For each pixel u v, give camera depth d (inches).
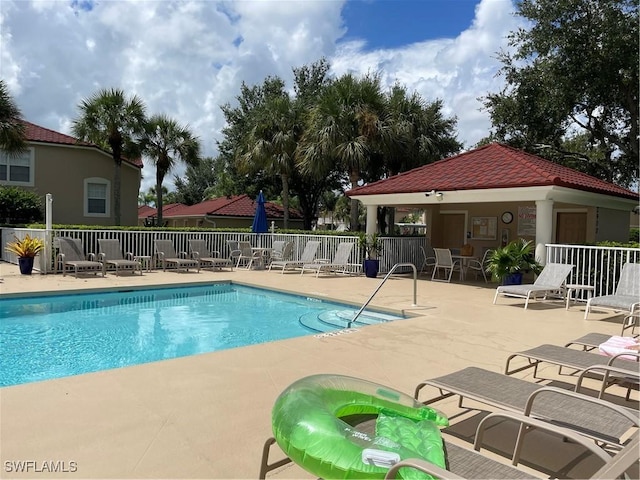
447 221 724.7
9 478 109.0
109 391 169.2
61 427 137.6
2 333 305.1
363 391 129.1
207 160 2091.5
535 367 198.1
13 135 650.2
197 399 162.6
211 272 584.1
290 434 100.7
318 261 613.0
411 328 290.7
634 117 805.9
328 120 792.3
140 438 131.6
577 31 776.3
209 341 293.6
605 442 111.4
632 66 728.3
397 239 642.2
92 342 287.0
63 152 848.3
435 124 1010.1
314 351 230.8
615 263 396.5
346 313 377.7
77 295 418.3
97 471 113.2
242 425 141.6
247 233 700.7
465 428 144.6
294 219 1314.0
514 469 93.3
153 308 395.9
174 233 635.5
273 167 913.5
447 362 216.7
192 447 126.9
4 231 661.9
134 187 917.8
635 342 196.7
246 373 193.2
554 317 335.9
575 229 616.1
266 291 477.4
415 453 97.5
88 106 773.9
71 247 517.3
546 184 433.7
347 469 91.6
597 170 948.6
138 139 829.8
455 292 460.8
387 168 980.6
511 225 650.2
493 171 524.1
